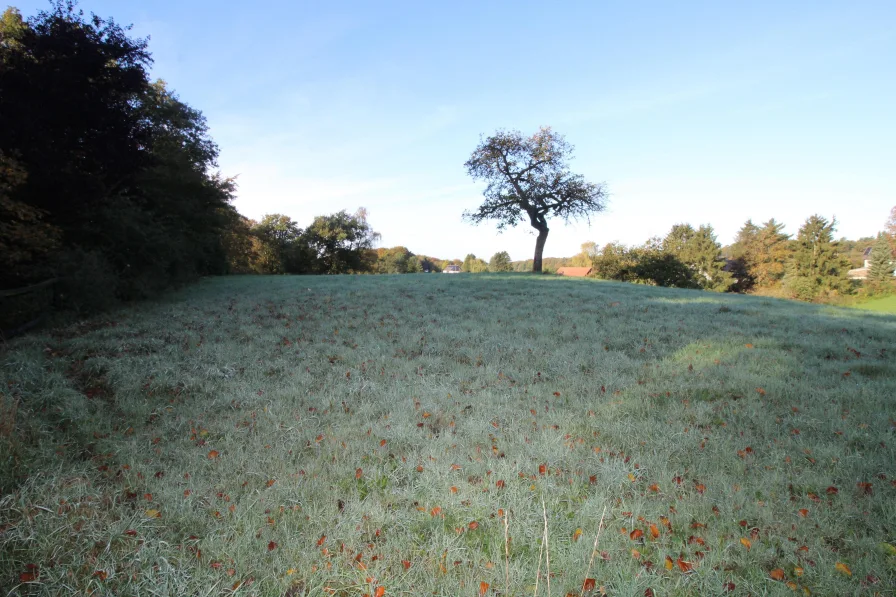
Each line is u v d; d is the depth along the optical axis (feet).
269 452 15.47
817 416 17.62
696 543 10.45
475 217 105.91
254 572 9.57
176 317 37.65
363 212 205.87
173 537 10.77
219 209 83.82
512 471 13.58
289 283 70.69
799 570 9.40
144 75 42.63
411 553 10.22
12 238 30.40
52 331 31.32
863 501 11.91
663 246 168.14
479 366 25.77
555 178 99.96
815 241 163.73
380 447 15.61
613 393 21.04
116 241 43.45
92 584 8.96
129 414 18.80
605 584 9.11
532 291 57.93
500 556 10.04
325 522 11.34
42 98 35.22
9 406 15.06
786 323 36.17
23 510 10.69
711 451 15.05
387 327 35.24
